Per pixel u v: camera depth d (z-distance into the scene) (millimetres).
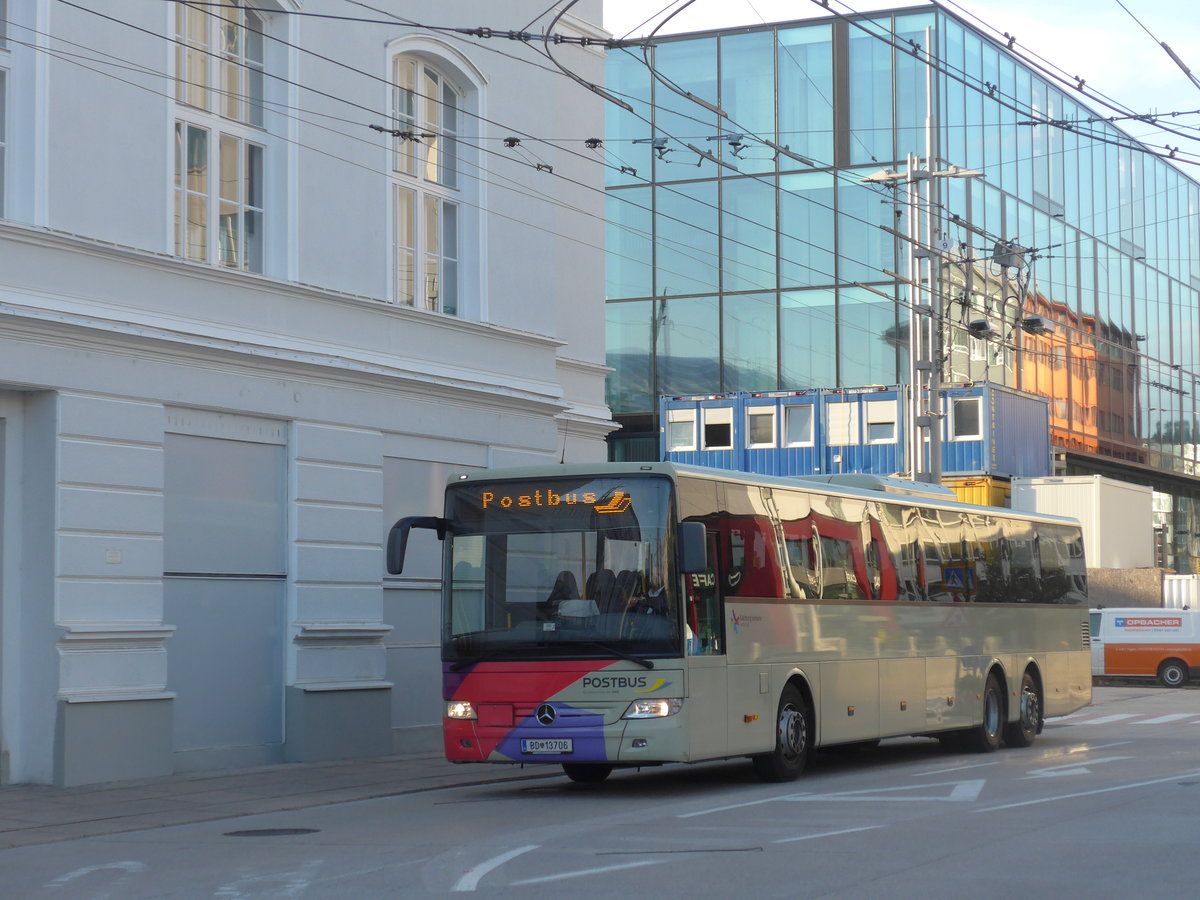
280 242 18734
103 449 16188
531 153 22859
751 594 16188
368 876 10062
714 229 51906
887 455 48156
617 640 14875
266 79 18797
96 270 16250
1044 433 50344
